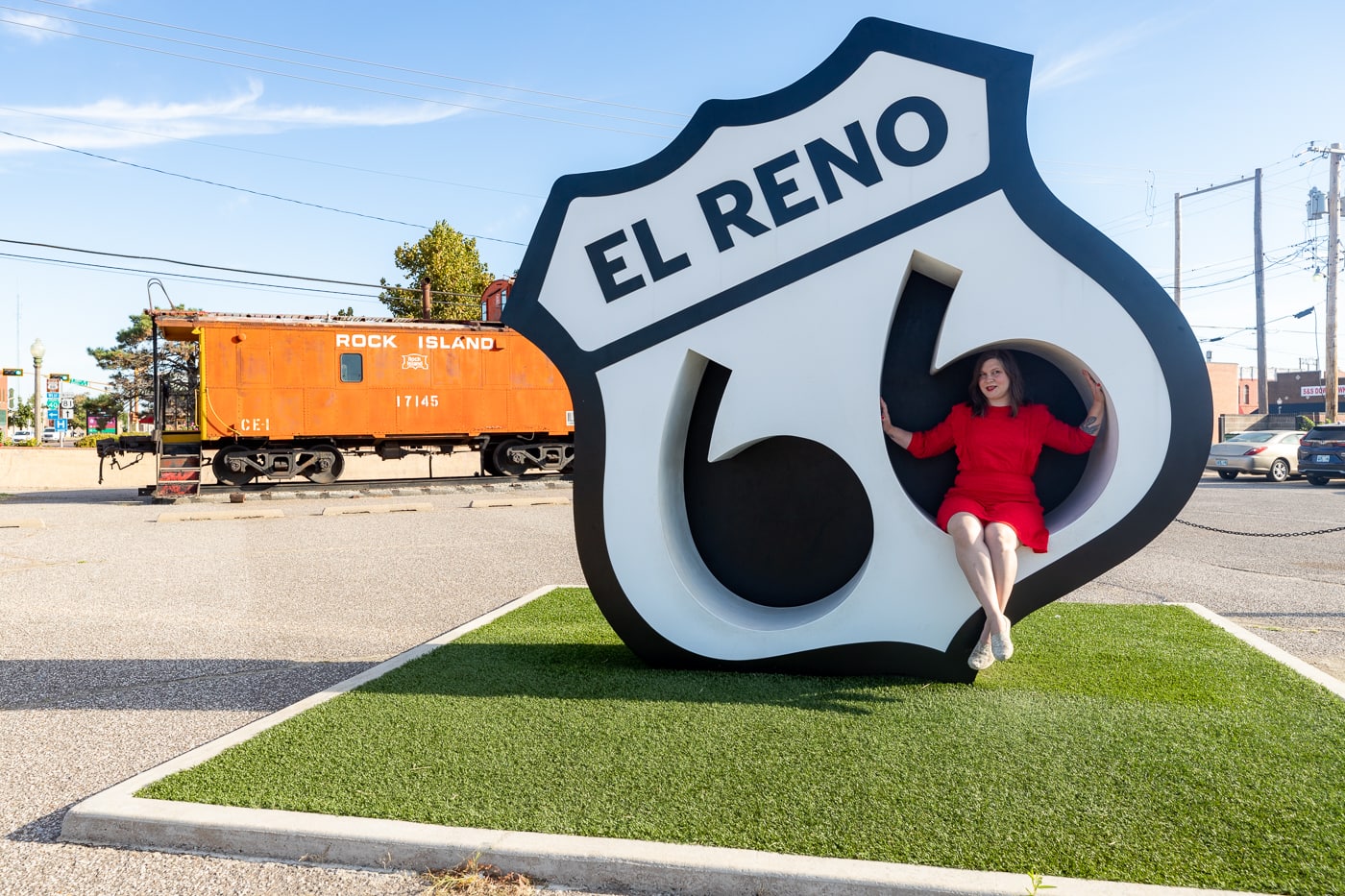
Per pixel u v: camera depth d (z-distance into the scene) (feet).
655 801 9.23
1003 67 13.25
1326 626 19.06
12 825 9.73
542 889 8.14
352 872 8.51
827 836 8.39
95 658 17.48
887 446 14.10
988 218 13.24
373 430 58.75
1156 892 7.36
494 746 10.85
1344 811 8.77
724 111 13.98
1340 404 170.81
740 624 14.03
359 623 20.75
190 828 8.98
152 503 54.44
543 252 14.35
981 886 7.46
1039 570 13.03
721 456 14.11
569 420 64.34
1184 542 34.14
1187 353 12.65
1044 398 13.99
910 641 13.42
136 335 164.35
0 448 84.53
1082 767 9.91
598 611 20.34
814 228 13.75
